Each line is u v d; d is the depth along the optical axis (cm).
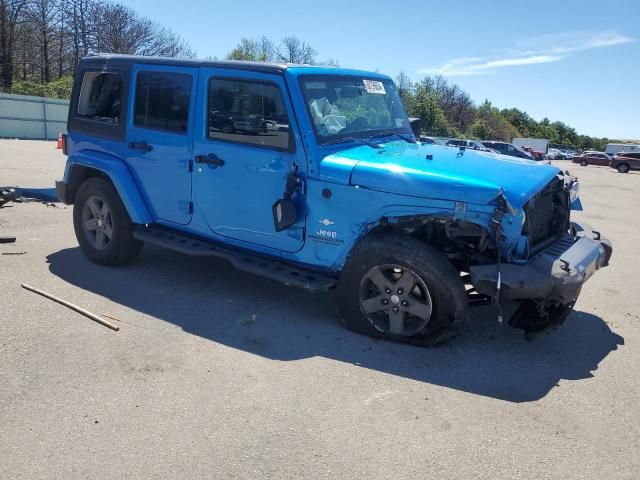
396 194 412
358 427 324
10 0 4841
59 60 5312
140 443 301
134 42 5262
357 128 501
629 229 1158
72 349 404
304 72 464
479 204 388
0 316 453
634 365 424
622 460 304
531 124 12125
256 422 324
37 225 763
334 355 414
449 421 334
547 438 321
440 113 5931
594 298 602
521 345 448
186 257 645
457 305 407
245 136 477
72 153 621
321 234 452
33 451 291
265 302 516
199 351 412
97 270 584
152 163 541
